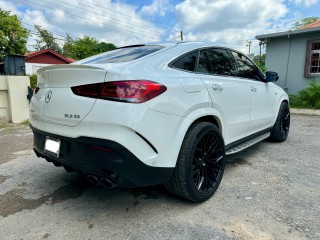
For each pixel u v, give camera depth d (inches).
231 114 115.2
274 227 79.8
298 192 102.7
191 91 91.1
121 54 103.0
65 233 78.5
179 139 85.5
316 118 288.0
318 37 350.3
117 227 81.4
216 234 76.9
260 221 83.1
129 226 81.9
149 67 86.5
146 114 75.7
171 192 96.3
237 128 122.0
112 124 72.9
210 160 101.4
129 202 97.2
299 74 376.5
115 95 73.7
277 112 169.9
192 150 89.0
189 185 89.4
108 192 105.4
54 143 86.8
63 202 97.5
